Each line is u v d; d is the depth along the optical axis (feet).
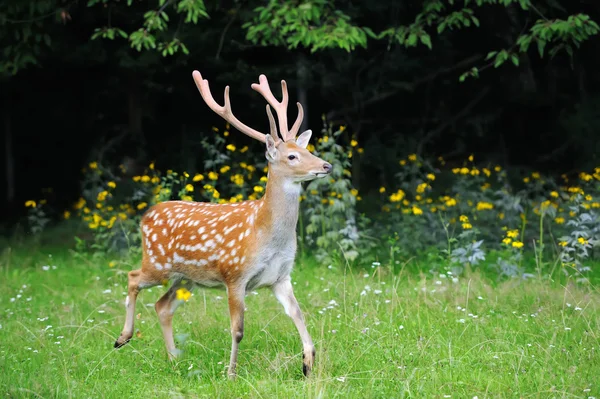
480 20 57.41
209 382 25.46
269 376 24.86
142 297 36.45
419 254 44.11
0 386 24.13
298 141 27.58
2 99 69.05
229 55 59.57
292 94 64.64
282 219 25.77
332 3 46.78
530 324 30.35
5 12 48.80
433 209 46.96
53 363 27.27
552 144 66.85
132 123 63.52
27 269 44.34
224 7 53.67
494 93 64.85
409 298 33.50
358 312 31.55
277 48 58.90
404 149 63.98
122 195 58.80
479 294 34.60
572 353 26.68
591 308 32.12
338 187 42.52
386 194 60.70
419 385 24.12
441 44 59.82
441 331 29.60
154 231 28.14
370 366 25.88
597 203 42.52
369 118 67.56
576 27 44.42
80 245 47.91
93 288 39.27
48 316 33.91
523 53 56.44
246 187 50.44
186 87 63.10
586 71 63.36
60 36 56.24
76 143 73.10
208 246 26.66
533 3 51.19
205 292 36.32
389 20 57.21
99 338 30.48
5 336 30.81
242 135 64.85
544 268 41.14
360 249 42.96
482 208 46.29
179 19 53.06
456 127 66.13
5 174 74.38
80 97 68.18
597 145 62.54
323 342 28.09
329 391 23.47
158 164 64.85
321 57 59.16
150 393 24.27
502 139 66.23
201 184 63.21
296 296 35.37
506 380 24.38
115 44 58.29
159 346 29.43
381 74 60.44
